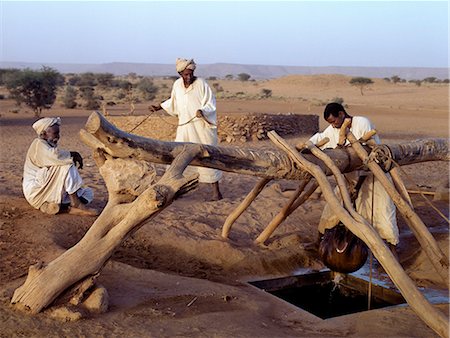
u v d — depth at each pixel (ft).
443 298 20.29
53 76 110.83
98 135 16.56
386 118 103.30
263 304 18.06
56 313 14.79
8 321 14.35
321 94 227.81
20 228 22.50
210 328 14.93
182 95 30.17
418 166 45.50
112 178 16.81
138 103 152.66
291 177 19.84
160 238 23.80
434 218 28.99
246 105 139.44
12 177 34.35
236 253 23.21
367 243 16.42
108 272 18.61
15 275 17.84
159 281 18.61
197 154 18.30
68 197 25.72
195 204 29.45
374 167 19.52
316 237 26.08
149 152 17.66
